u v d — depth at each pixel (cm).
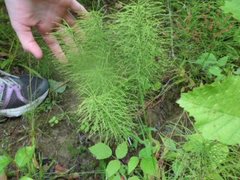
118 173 48
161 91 60
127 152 53
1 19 73
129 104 56
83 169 54
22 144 57
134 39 52
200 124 17
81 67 56
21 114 60
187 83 61
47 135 58
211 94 17
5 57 69
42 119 60
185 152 47
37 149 56
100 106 48
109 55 56
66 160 55
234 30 64
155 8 55
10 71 67
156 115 58
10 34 71
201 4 67
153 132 56
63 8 58
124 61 55
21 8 54
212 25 64
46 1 55
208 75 60
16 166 54
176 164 48
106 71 54
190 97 17
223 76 57
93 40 56
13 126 60
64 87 63
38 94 60
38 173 53
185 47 64
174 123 57
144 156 47
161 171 50
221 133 17
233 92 17
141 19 52
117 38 56
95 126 49
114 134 50
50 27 59
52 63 65
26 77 62
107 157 48
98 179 52
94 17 56
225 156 43
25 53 67
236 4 21
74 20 62
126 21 53
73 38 56
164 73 62
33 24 57
